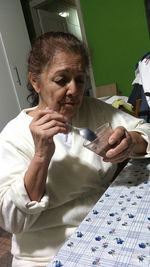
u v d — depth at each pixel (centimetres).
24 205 71
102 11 341
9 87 317
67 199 84
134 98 189
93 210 70
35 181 72
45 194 76
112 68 354
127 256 52
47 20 415
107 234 60
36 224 82
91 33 356
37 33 399
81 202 86
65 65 78
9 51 322
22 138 83
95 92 359
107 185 97
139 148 92
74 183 85
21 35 339
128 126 100
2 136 85
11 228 76
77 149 86
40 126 70
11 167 78
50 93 81
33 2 390
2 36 316
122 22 333
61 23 450
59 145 85
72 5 493
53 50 79
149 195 74
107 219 65
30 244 84
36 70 83
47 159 72
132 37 332
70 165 85
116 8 331
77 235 61
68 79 80
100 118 100
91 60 92
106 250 55
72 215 84
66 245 58
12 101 318
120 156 79
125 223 63
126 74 348
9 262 168
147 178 84
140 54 333
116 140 77
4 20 321
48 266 53
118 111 105
